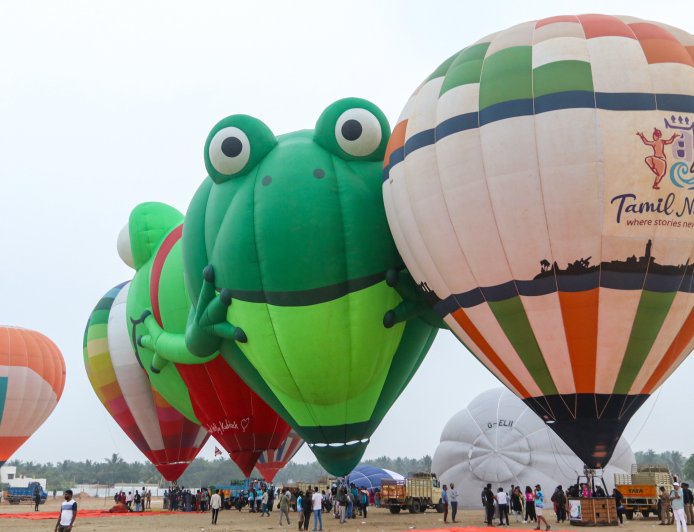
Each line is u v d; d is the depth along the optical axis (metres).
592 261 15.79
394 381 21.59
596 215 15.61
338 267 19.88
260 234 20.00
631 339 16.03
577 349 16.22
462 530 18.38
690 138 15.75
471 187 16.77
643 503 23.38
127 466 181.00
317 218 19.84
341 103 21.12
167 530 22.22
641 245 15.68
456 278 17.52
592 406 16.47
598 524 19.59
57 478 165.88
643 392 16.70
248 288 20.33
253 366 21.59
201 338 21.94
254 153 21.19
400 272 20.19
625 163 15.56
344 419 21.06
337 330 19.94
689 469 111.31
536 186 16.00
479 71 17.52
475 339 17.77
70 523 15.62
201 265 22.06
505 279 16.67
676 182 15.59
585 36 16.91
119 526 24.58
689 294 16.14
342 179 20.58
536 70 16.59
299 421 21.44
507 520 21.67
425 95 18.62
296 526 22.73
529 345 16.69
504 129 16.34
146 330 28.34
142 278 29.44
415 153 18.06
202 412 26.83
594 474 17.53
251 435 26.03
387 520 24.73
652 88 15.97
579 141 15.68
